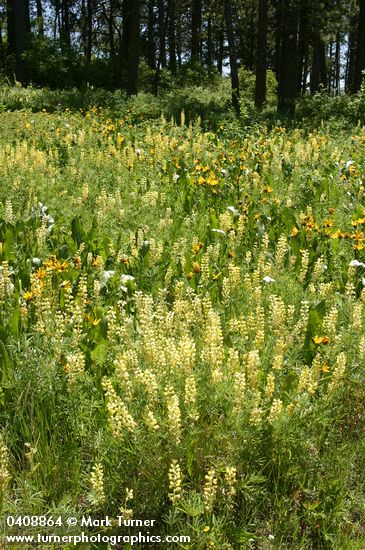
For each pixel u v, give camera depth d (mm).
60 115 15180
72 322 3432
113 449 2729
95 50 50219
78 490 2719
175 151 9766
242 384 2764
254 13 45156
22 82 27469
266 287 4461
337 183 8148
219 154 9531
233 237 5332
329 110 19469
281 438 2830
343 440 3129
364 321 3854
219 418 2865
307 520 2766
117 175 8156
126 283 4375
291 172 8695
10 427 2926
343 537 2721
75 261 4543
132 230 5918
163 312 3592
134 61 22469
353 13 28406
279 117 18891
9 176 7230
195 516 2570
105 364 3291
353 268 4625
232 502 2623
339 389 3186
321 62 38938
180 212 6586
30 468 2781
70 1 43625
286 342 3508
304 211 6918
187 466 2707
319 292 4512
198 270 4449
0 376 3133
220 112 19125
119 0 40125
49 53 28484
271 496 2828
